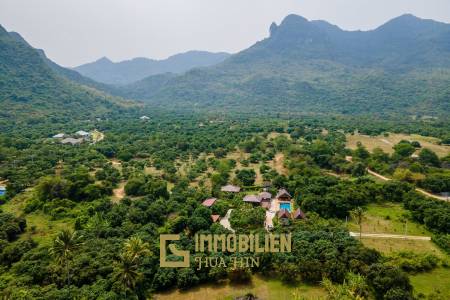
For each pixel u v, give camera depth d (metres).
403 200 82.25
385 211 79.31
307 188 85.25
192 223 66.06
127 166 116.25
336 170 113.56
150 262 52.97
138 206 74.56
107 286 47.69
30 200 80.62
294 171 104.00
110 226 67.19
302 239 60.34
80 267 51.41
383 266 48.47
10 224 65.19
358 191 83.62
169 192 90.38
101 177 98.50
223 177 100.75
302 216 73.25
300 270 52.28
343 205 75.38
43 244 61.12
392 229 69.75
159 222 70.62
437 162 113.69
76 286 48.81
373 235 66.94
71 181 85.75
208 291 51.00
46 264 53.19
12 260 55.88
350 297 45.22
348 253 53.59
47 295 44.50
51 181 83.00
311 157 120.50
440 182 90.81
